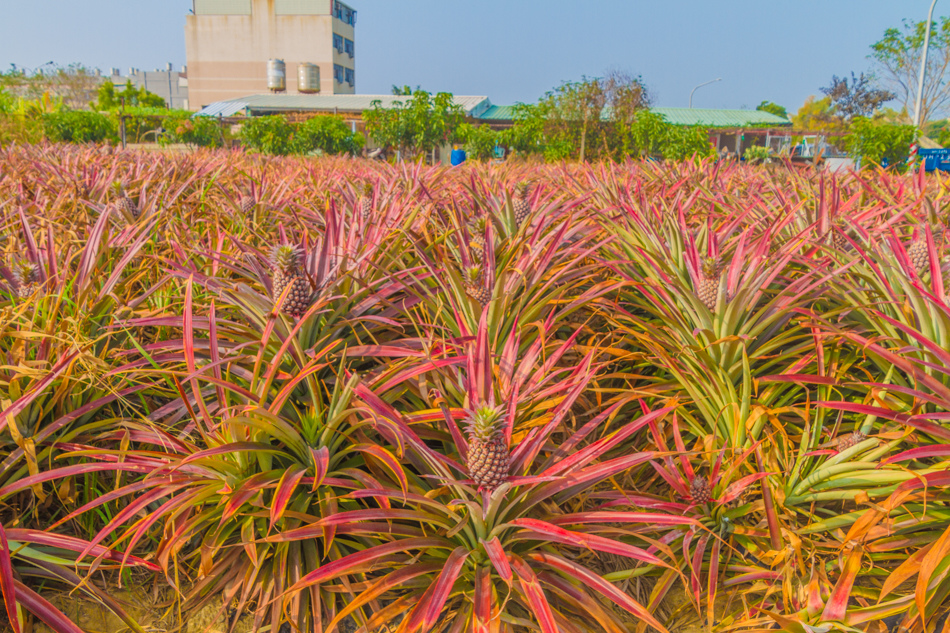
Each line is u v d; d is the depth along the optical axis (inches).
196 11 3476.9
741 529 100.9
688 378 124.6
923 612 74.7
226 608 89.6
